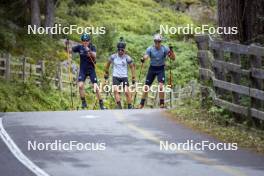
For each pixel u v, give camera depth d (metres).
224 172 22.22
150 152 26.06
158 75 46.88
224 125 32.75
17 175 21.88
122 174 21.92
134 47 105.88
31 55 84.19
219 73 35.06
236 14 37.03
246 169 22.72
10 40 83.81
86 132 31.12
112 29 107.50
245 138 28.97
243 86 31.61
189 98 43.94
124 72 49.00
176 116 36.59
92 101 71.75
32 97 65.50
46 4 97.56
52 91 70.81
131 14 129.75
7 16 95.62
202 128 32.22
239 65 32.03
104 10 127.38
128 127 32.75
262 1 36.47
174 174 21.91
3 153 26.00
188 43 112.25
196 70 96.25
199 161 24.19
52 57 86.56
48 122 34.72
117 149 26.72
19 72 69.31
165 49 46.62
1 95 61.25
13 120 35.66
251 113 30.92
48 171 22.48
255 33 36.56
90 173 22.11
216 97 35.31
